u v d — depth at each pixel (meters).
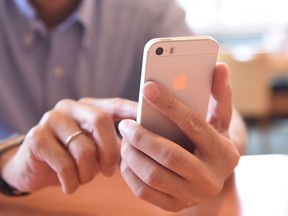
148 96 0.28
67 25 0.58
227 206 0.38
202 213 0.37
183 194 0.31
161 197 0.32
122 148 0.32
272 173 0.44
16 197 0.41
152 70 0.29
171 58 0.30
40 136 0.37
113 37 0.61
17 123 0.58
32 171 0.39
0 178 0.41
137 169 0.31
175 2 0.64
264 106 1.46
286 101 1.76
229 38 2.17
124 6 0.61
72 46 0.58
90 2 0.58
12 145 0.44
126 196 0.40
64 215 0.37
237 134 0.45
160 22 0.62
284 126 1.80
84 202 0.39
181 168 0.30
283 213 0.37
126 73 0.62
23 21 0.56
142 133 0.30
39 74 0.58
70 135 0.36
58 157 0.36
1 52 0.57
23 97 0.58
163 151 0.29
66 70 0.58
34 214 0.37
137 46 0.62
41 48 0.58
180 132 0.31
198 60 0.31
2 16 0.57
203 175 0.30
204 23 2.17
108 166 0.37
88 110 0.37
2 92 0.57
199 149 0.31
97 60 0.60
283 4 2.17
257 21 2.19
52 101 0.59
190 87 0.31
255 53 1.38
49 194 0.41
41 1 0.57
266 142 1.64
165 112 0.29
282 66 1.49
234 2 2.17
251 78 1.41
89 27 0.58
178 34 0.61
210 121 0.35
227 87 0.33
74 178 0.36
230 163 0.32
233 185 0.42
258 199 0.39
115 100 0.38
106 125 0.36
